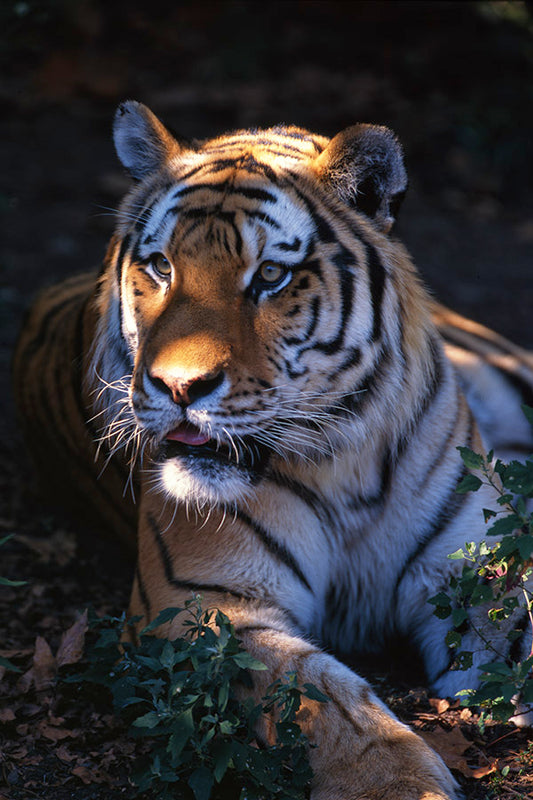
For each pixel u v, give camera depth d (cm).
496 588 602
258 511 609
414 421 619
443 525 632
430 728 575
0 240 1526
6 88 2045
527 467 534
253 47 2186
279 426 573
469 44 2111
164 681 541
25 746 568
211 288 556
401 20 2205
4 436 1056
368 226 600
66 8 2164
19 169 1784
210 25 2292
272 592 609
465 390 852
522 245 1617
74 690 618
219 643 500
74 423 796
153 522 639
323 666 536
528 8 2089
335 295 575
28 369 909
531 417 520
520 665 523
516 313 1343
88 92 2077
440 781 492
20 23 1297
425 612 643
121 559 827
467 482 542
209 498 570
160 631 586
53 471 885
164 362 536
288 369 568
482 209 1745
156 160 645
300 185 590
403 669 661
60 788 534
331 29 2252
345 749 506
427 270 1484
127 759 555
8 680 634
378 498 627
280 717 503
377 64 2142
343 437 602
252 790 489
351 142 585
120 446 698
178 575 609
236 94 2053
